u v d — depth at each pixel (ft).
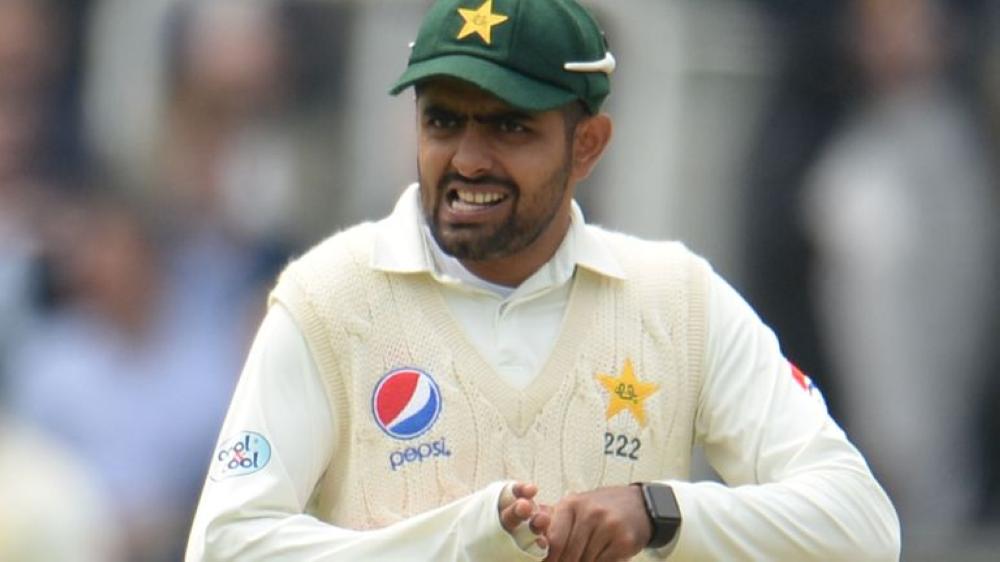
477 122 50.08
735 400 52.37
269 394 50.72
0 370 102.32
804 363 112.16
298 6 109.91
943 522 113.39
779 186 111.34
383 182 108.88
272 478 50.11
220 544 49.75
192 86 110.01
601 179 108.99
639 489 49.96
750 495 50.72
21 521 79.10
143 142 109.91
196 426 105.19
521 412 51.01
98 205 108.58
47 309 104.73
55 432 102.73
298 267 51.78
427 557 48.98
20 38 110.11
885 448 112.78
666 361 52.11
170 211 108.47
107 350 104.27
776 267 111.75
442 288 51.52
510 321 51.57
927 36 113.60
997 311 114.83
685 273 52.80
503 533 48.39
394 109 108.78
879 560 51.75
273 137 109.70
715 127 110.63
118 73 110.63
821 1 112.37
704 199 110.52
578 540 49.03
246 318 107.55
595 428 51.39
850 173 112.47
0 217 106.73
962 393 114.83
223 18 110.22
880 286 112.47
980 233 113.70
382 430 50.88
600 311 51.98
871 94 112.88
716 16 110.52
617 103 108.99
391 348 51.08
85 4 111.14
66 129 110.42
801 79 111.86
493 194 50.24
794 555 50.83
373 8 109.29
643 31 109.09
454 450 50.83
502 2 50.34
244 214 109.09
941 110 114.01
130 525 102.68
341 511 51.26
